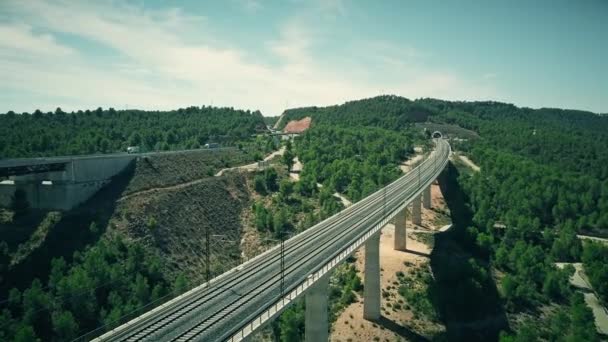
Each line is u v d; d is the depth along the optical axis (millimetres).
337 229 96562
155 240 107750
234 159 183750
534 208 160625
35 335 67000
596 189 175625
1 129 175250
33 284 75812
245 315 54875
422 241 126438
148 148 194375
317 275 67125
